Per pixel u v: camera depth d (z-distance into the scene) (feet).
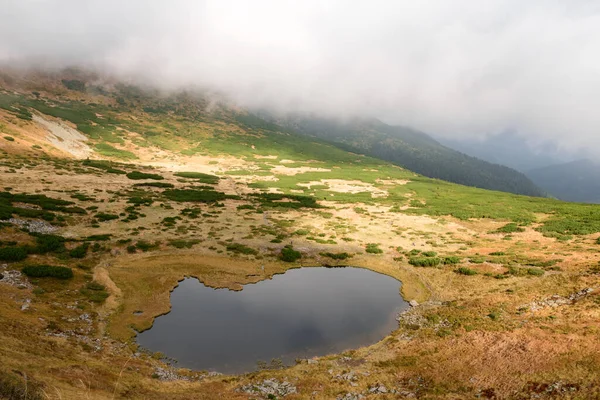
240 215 226.99
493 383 70.59
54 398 48.21
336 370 84.43
